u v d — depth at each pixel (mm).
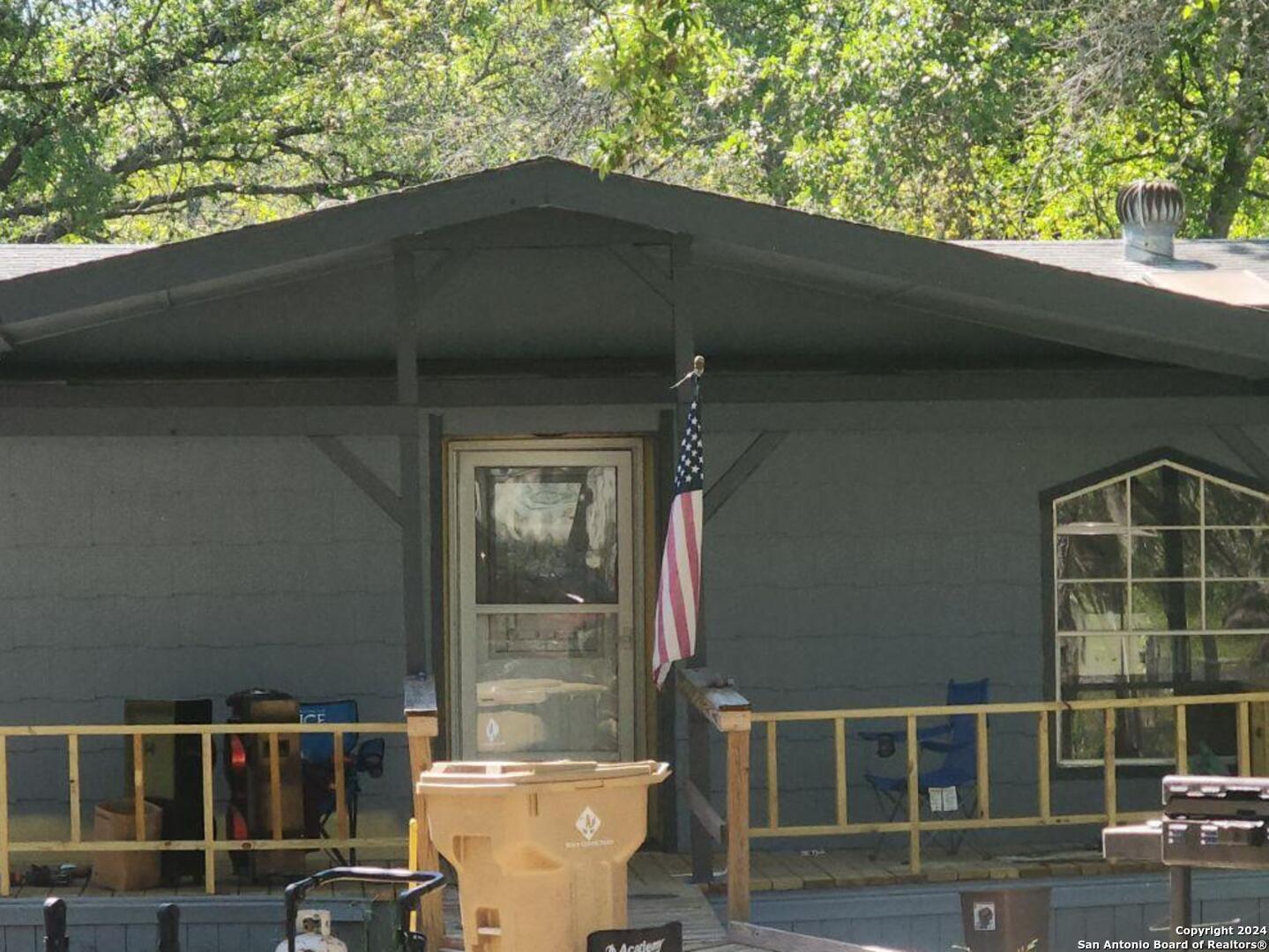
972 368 13539
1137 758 13445
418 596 10430
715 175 32938
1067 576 13570
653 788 13312
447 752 13461
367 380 12844
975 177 30281
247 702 11750
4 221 33594
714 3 32000
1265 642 13578
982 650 13469
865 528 13461
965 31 28578
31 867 11789
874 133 28391
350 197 36781
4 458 13219
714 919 10406
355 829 12273
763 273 12273
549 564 13680
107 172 32719
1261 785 7070
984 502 13523
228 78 33656
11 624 13164
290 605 13258
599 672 13672
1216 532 13625
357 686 13250
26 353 13289
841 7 29750
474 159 35844
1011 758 13398
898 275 10742
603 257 11883
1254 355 11086
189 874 11797
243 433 11039
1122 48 26859
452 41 35688
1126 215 15000
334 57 34219
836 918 11469
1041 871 11828
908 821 12539
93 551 13219
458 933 9883
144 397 12672
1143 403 11711
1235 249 15672
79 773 13055
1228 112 28141
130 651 13203
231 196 38469
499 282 12367
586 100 35000
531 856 8250
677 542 9875
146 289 10352
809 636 13391
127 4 33156
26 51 31594
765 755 13328
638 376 12812
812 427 11508
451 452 13625
